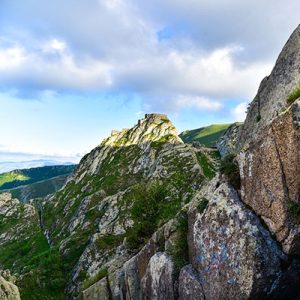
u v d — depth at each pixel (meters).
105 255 117.44
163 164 149.12
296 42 28.91
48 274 124.75
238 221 23.64
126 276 39.81
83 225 154.75
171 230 32.06
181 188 126.38
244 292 22.30
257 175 23.25
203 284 26.05
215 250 25.25
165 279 29.91
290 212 20.80
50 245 183.25
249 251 22.27
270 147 22.00
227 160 27.30
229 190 25.67
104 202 159.25
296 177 20.27
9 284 59.41
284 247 21.41
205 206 27.77
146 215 65.50
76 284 112.88
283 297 22.34
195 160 144.62
